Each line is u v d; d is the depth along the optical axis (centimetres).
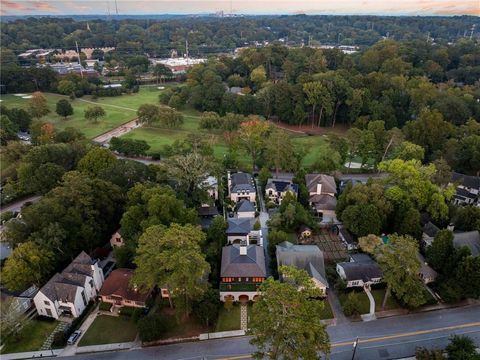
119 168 9681
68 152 11356
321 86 16025
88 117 17212
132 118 18562
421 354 5384
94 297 7075
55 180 10131
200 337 6197
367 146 12200
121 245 8075
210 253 7631
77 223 7731
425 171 9144
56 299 6531
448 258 7075
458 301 6925
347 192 9150
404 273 6391
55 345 6056
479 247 7744
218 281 7256
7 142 13238
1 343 6075
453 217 8931
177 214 8019
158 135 16162
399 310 6712
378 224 8238
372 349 5944
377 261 6969
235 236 8506
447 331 6266
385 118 15288
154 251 6044
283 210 9338
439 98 15662
